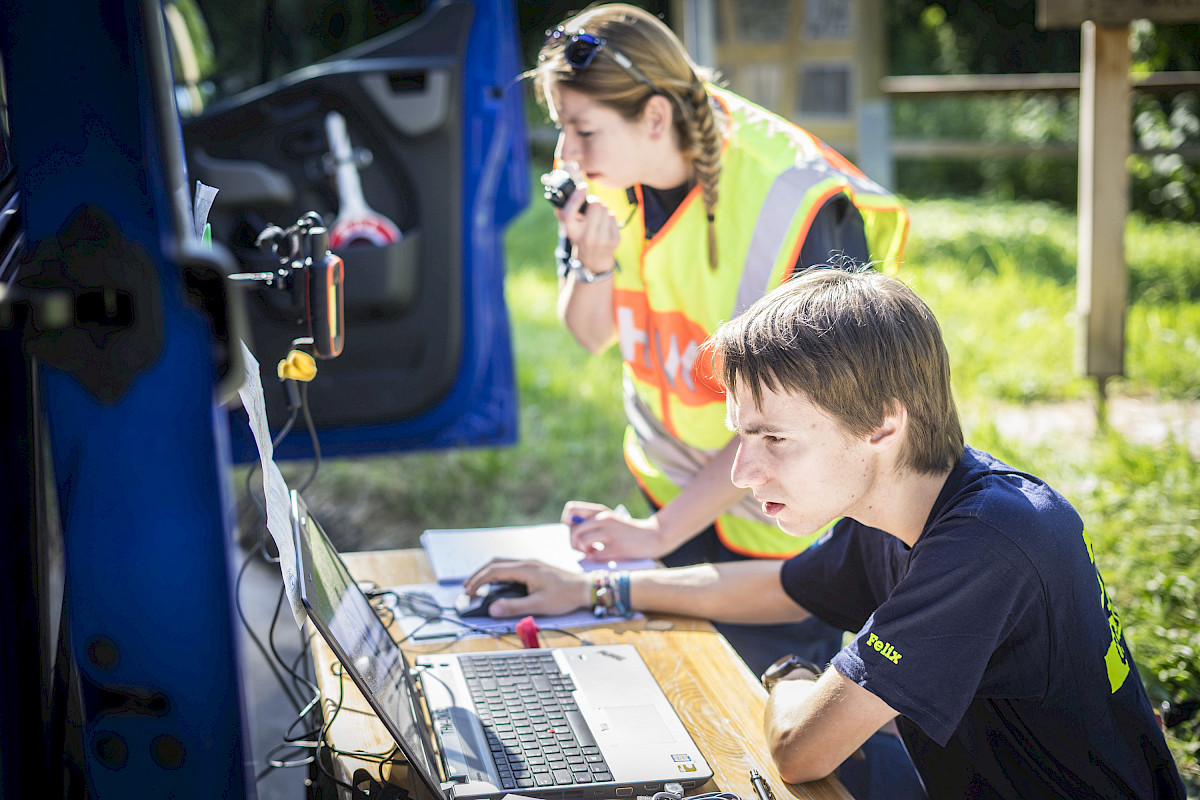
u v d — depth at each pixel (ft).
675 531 6.83
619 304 7.81
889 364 4.26
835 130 27.61
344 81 12.09
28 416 2.62
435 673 5.20
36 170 2.43
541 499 14.82
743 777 4.51
